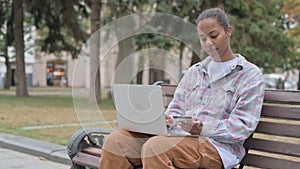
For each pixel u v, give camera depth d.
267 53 13.99
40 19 17.55
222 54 2.77
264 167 2.77
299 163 2.63
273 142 2.77
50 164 5.14
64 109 11.65
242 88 2.67
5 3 17.92
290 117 2.72
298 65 19.61
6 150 5.92
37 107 12.14
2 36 21.12
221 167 2.65
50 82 38.00
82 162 3.13
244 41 13.22
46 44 18.55
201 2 12.19
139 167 2.88
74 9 16.27
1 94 19.89
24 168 4.92
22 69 18.08
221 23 2.73
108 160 2.84
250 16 13.81
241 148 2.78
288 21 17.67
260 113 2.70
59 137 6.58
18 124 8.11
